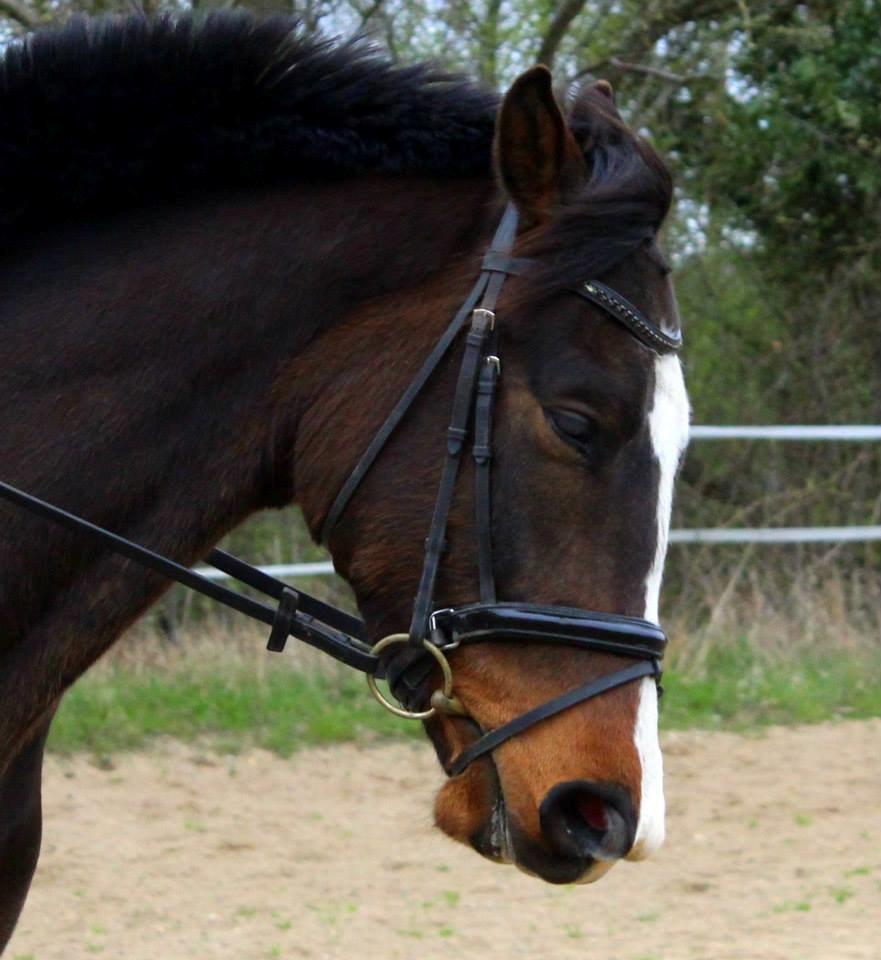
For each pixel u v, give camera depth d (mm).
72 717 7418
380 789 6855
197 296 2734
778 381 11672
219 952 5023
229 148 2807
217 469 2725
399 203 2783
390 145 2818
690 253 11812
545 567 2520
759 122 11719
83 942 5113
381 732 7562
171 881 5730
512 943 5109
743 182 12062
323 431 2678
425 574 2561
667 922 5293
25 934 5188
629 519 2518
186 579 2684
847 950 4910
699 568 9625
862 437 9383
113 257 2781
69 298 2756
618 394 2506
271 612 2758
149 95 2803
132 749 7188
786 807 6543
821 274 12008
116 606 2709
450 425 2570
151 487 2713
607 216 2545
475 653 2557
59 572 2693
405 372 2645
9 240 2824
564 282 2533
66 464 2699
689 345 11672
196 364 2719
